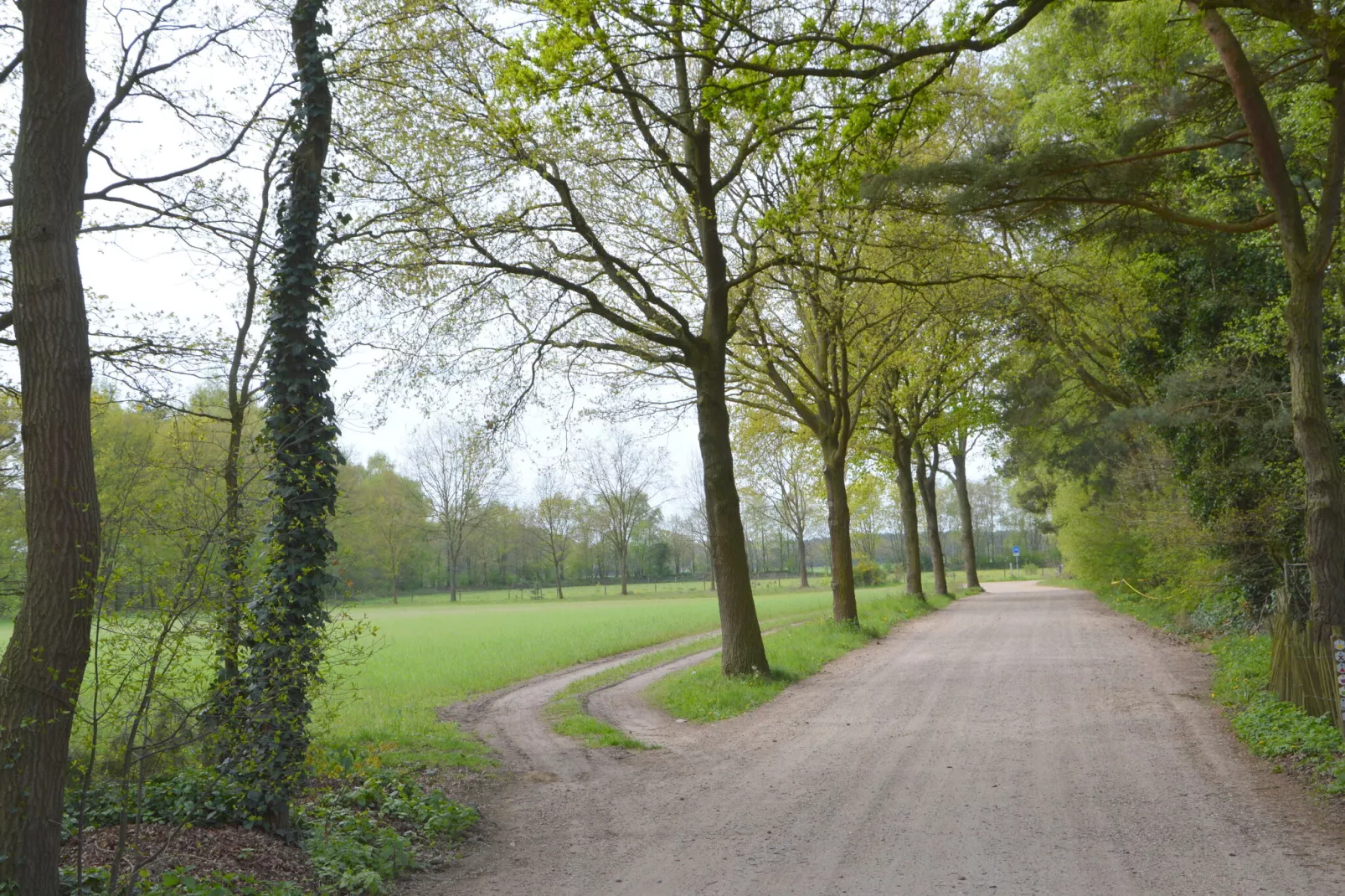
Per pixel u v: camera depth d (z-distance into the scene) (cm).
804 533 8581
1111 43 1703
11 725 509
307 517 771
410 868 710
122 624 527
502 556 10100
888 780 913
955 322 1972
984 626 2666
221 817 725
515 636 3391
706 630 3425
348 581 789
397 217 1301
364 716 1545
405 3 1212
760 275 1919
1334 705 1004
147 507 557
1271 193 1166
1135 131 1277
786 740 1159
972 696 1409
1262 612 1770
